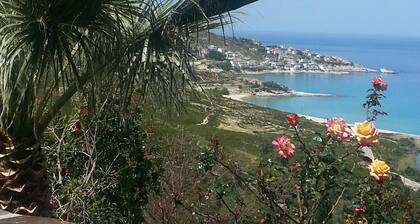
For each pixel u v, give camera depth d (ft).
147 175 20.13
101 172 19.21
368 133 10.11
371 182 10.50
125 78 13.76
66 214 17.94
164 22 13.89
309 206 10.64
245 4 14.12
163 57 14.07
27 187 15.08
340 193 10.52
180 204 18.08
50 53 12.18
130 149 19.67
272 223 10.75
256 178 11.12
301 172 10.43
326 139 10.41
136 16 13.58
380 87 12.16
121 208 19.57
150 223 21.29
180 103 14.74
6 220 9.18
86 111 17.80
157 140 20.68
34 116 14.60
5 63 11.49
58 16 12.00
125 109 14.83
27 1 11.68
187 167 18.35
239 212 11.99
